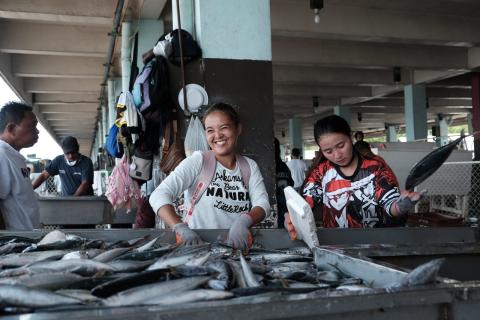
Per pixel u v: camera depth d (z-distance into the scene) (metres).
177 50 3.94
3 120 3.45
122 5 6.64
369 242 2.40
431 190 5.82
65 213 5.24
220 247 2.07
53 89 16.22
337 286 1.54
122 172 4.39
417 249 1.92
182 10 4.26
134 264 1.79
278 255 2.08
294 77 16.81
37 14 8.38
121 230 2.43
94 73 13.71
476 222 3.36
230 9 4.13
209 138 2.53
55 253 2.04
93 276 1.62
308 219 2.09
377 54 14.59
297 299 1.12
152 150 4.36
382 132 39.06
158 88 3.88
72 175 6.33
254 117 4.15
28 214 3.43
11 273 1.71
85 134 34.66
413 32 11.70
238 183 2.57
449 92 21.55
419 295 1.18
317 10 6.52
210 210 2.52
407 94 17.44
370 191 2.67
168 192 2.39
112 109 13.30
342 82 17.16
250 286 1.53
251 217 2.30
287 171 4.70
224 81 4.10
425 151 6.42
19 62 13.51
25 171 3.46
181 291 1.41
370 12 11.34
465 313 1.21
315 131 2.69
